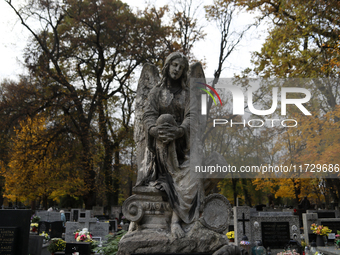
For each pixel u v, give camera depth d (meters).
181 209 4.68
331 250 10.30
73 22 28.14
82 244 8.81
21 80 25.77
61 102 24.39
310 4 14.12
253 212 15.02
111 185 27.64
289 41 15.79
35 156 23.41
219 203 4.67
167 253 4.32
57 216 18.56
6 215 6.59
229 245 4.35
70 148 24.56
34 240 9.29
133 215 4.78
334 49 13.63
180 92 5.52
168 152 5.02
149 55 27.61
